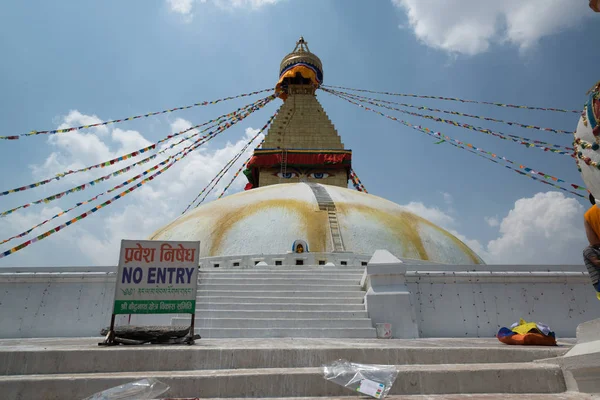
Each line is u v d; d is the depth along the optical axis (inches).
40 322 429.7
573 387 175.0
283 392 173.8
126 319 428.8
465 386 178.2
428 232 767.1
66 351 197.9
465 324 431.5
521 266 465.4
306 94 1379.2
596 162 159.5
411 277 447.8
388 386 170.7
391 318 397.1
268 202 759.7
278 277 500.4
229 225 711.1
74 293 443.2
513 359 221.8
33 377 175.8
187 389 171.9
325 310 416.8
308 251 652.7
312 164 1157.1
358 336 374.0
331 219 706.8
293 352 211.9
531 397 165.5
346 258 638.5
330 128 1237.7
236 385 173.3
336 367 185.8
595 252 164.6
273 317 399.5
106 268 456.4
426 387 176.7
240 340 321.7
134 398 153.9
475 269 466.0
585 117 164.6
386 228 713.0
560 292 448.5
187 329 277.0
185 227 747.4
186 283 289.3
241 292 448.8
